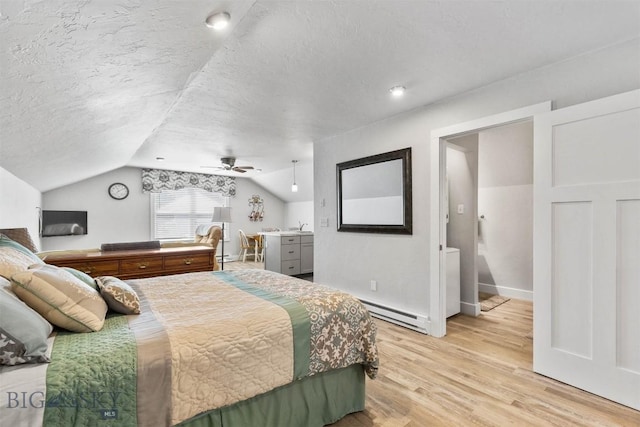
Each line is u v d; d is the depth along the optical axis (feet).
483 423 5.61
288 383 5.19
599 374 6.38
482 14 5.32
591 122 6.45
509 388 6.75
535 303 7.36
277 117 10.85
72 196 19.98
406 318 10.28
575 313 6.72
